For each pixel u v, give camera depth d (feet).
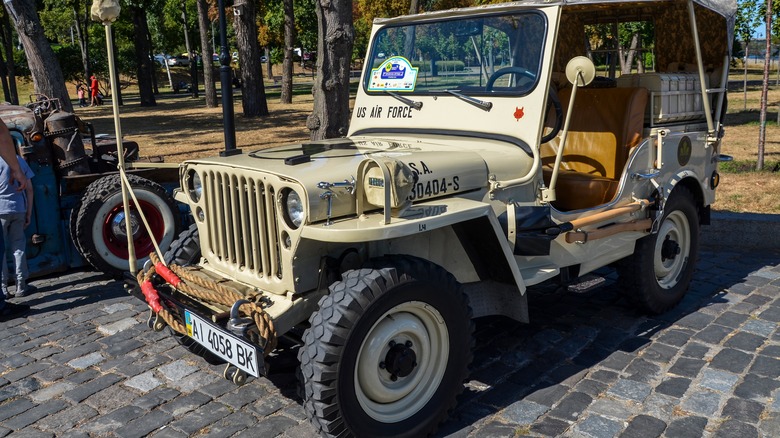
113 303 18.74
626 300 17.28
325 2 28.17
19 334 16.55
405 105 14.83
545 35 12.95
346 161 11.25
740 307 17.02
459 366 11.62
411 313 11.07
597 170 16.29
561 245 13.60
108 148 23.82
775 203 25.08
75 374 14.15
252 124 65.05
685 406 12.06
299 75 208.85
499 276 12.46
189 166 12.56
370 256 11.59
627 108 15.78
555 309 17.12
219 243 12.21
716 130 17.34
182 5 130.82
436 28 14.53
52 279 21.20
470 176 11.93
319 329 9.98
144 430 11.78
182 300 12.28
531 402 12.39
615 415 11.82
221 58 29.45
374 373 10.62
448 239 12.28
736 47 62.28
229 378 10.58
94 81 111.34
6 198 18.29
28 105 22.74
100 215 20.24
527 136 12.92
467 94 13.87
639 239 15.74
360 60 153.48
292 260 10.66
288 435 11.50
